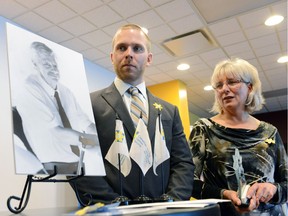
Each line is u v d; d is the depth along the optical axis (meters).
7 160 2.45
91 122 0.75
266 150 1.15
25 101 0.59
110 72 4.07
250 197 0.95
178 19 2.78
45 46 0.71
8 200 0.59
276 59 3.94
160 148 0.94
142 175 0.86
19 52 0.63
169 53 3.55
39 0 2.39
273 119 6.98
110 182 0.84
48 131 0.61
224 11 2.69
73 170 0.63
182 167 0.98
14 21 2.70
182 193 0.88
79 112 0.73
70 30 2.88
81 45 3.21
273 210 1.11
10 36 0.62
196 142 1.25
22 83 0.60
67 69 0.75
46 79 0.67
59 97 0.68
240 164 1.00
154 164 0.91
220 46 3.43
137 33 1.00
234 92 1.21
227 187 1.12
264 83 4.96
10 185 2.42
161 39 3.18
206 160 1.22
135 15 2.67
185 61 3.82
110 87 1.04
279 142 1.22
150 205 0.54
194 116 6.84
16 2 2.41
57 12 2.57
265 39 3.31
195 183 1.16
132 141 0.90
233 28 3.02
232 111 1.23
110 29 2.89
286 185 1.11
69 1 2.41
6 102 2.54
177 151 1.02
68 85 0.73
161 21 2.79
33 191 2.56
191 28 2.97
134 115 0.97
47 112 0.63
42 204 2.62
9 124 2.53
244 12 2.72
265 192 0.98
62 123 0.66
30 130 0.57
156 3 2.50
